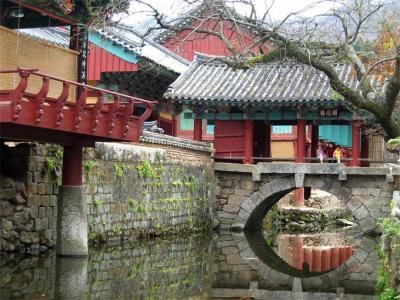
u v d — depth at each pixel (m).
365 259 27.84
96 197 24.75
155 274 20.97
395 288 16.31
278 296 18.97
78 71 22.62
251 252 29.23
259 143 38.66
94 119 19.41
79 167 21.05
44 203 22.31
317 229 41.75
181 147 32.25
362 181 34.22
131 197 27.41
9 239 21.05
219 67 38.94
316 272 24.31
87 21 21.88
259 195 35.50
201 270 23.00
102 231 25.17
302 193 43.91
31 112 17.25
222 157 36.75
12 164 21.75
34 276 18.55
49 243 22.36
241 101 35.25
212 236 34.19
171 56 43.12
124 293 17.36
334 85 16.70
